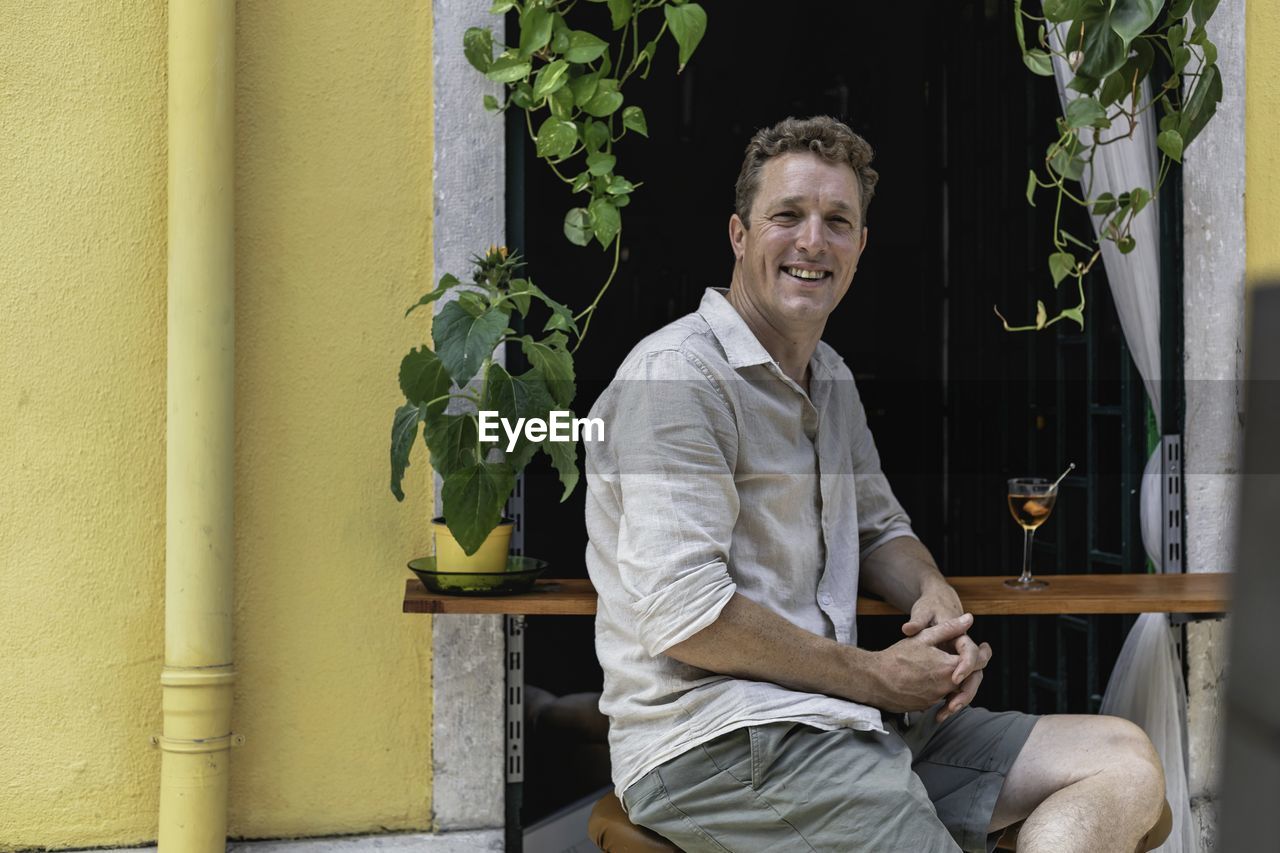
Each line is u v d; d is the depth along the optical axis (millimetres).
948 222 4043
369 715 2348
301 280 2320
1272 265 2693
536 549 4914
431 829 2365
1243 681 380
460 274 2355
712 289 2039
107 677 2277
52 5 2248
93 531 2270
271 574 2316
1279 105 2691
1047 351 3182
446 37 2338
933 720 1992
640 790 1805
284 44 2305
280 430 2314
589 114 2289
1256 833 374
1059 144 2510
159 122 2283
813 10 5238
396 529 2354
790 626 1786
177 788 2199
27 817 2256
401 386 2064
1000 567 3582
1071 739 1883
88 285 2262
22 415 2244
